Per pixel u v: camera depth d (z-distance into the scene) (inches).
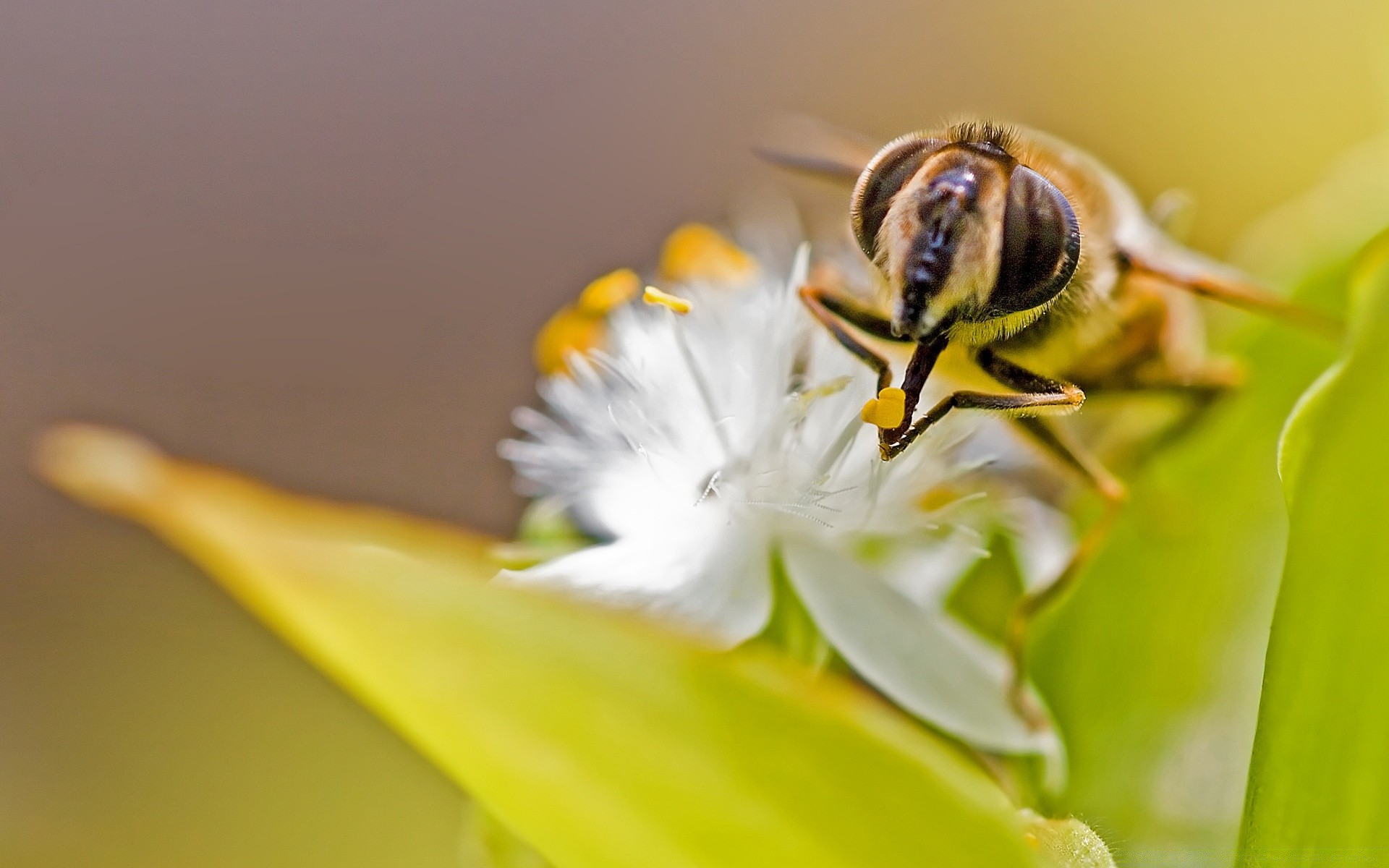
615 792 2.8
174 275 7.0
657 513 3.1
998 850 2.8
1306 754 2.8
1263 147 6.9
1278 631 2.8
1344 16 7.0
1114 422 3.3
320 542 2.8
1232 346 3.4
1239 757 3.2
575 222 7.2
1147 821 3.1
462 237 7.1
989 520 3.2
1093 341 3.2
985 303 2.9
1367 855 2.8
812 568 3.1
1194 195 6.9
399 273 7.0
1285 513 3.3
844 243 3.4
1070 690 3.2
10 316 6.8
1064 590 3.1
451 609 2.8
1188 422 3.3
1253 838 2.8
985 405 3.0
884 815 2.8
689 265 3.3
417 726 2.8
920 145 3.0
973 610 3.2
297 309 6.9
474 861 3.0
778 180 6.0
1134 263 3.2
